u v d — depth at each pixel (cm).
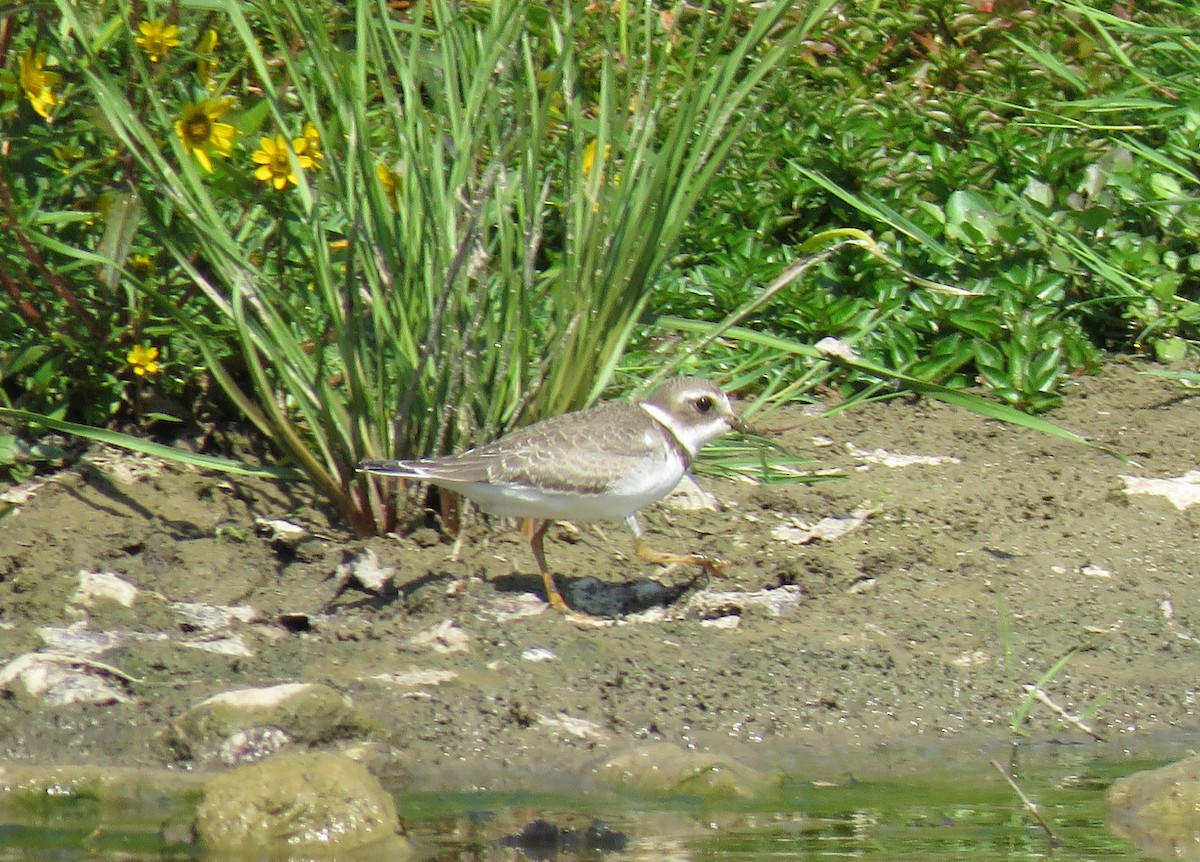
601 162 1186
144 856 791
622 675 1038
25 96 1163
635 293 1205
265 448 1289
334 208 1298
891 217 1538
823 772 940
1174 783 866
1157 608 1158
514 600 1130
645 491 1105
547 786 904
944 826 842
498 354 1202
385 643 1063
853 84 1734
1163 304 1528
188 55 1184
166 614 1083
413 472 1088
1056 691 1055
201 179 1193
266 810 809
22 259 1243
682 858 789
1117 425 1420
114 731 943
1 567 1115
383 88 1184
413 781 909
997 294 1515
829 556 1209
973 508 1283
